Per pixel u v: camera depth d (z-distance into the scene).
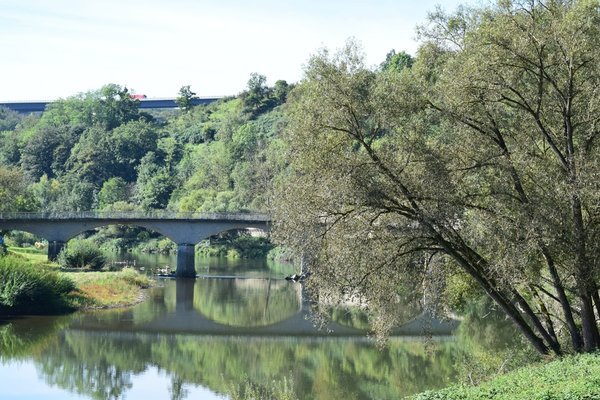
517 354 39.03
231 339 61.03
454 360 49.38
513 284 31.14
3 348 55.34
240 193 147.38
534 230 29.59
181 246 108.19
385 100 32.53
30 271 69.62
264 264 130.00
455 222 32.56
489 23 32.41
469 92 32.19
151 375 48.12
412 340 57.44
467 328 60.56
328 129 32.84
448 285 38.75
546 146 36.28
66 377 47.03
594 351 31.38
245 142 177.88
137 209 167.38
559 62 31.91
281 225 33.19
